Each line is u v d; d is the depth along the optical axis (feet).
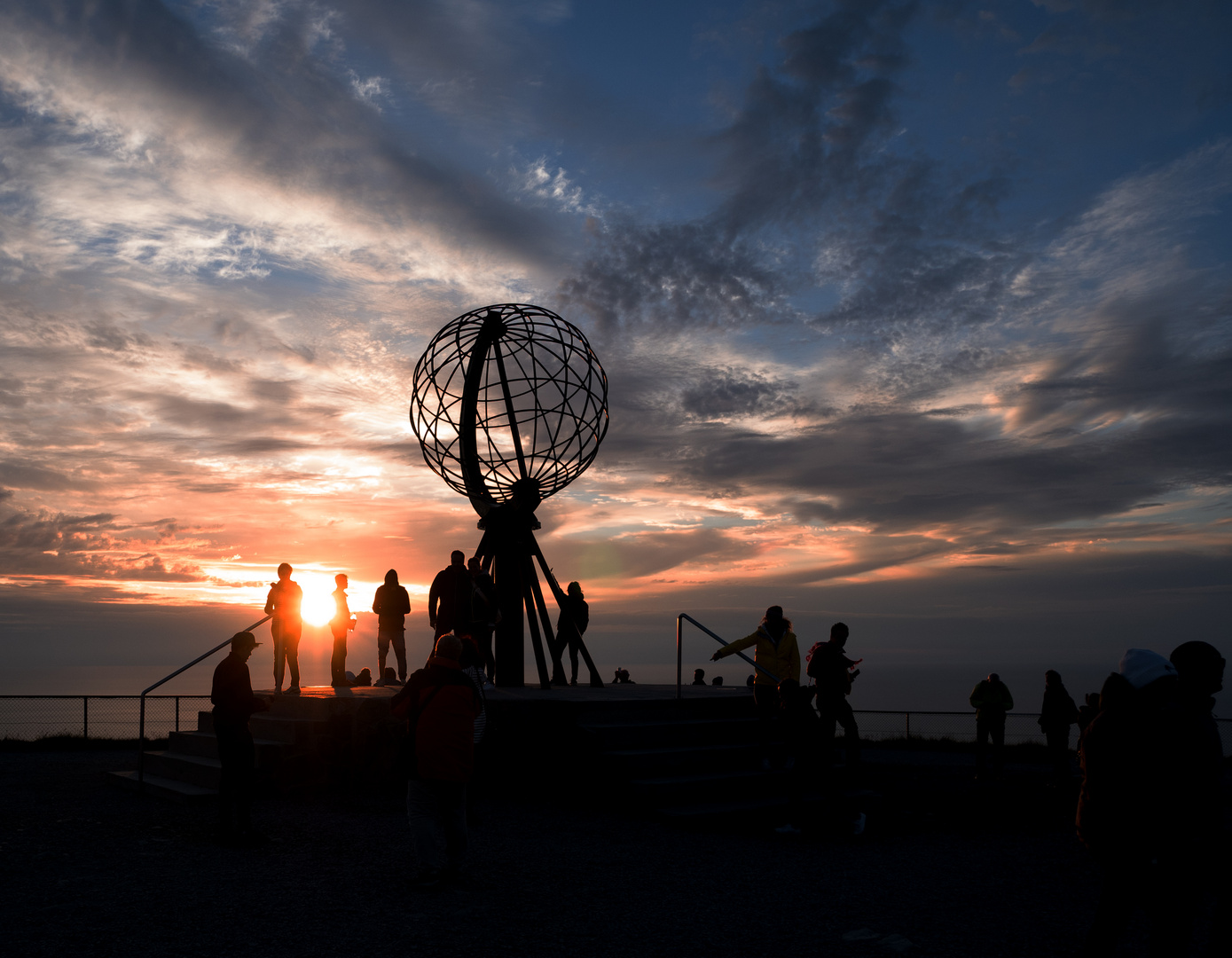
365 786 34.65
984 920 18.61
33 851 24.25
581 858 23.70
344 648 44.29
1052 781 44.42
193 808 31.17
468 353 46.03
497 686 44.14
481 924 17.69
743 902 19.62
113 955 15.67
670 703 35.29
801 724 27.71
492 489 46.50
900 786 41.50
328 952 15.90
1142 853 13.28
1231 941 12.67
